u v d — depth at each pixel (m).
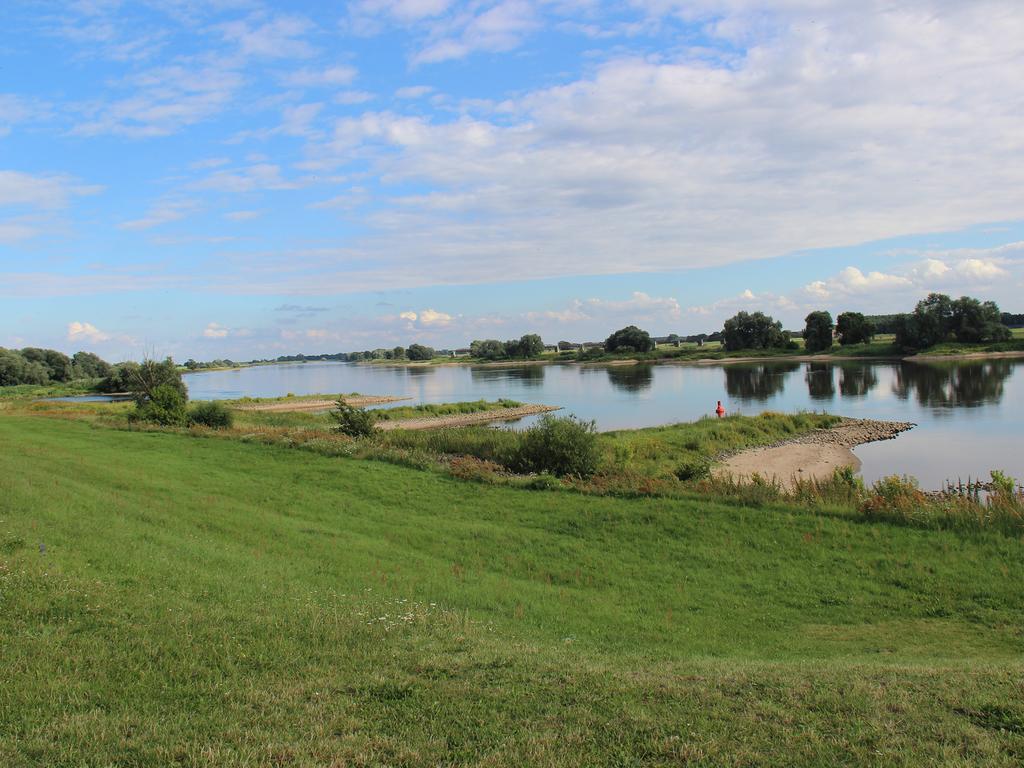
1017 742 5.22
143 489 18.75
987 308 123.56
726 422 43.81
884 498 17.14
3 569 9.24
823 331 145.62
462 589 12.03
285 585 10.77
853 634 10.53
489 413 70.25
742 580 13.26
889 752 5.03
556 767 4.85
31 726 5.26
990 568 13.03
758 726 5.54
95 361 159.88
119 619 7.88
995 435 40.69
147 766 4.74
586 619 10.87
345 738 5.23
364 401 93.25
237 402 89.19
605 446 31.42
